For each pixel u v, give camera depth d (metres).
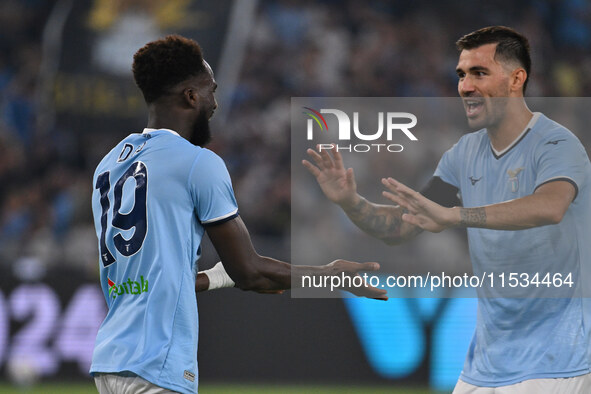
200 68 10.08
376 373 27.11
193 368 9.31
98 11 42.72
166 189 9.42
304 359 27.81
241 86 43.88
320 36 45.62
